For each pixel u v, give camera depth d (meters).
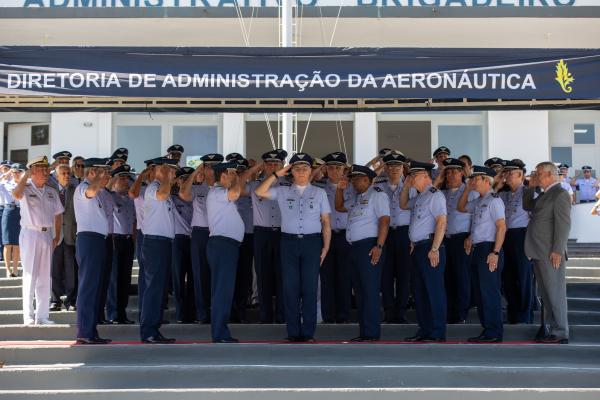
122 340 9.70
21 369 8.34
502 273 10.36
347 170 10.22
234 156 10.52
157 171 9.32
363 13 15.30
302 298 9.30
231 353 8.88
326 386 8.29
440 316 9.33
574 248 14.98
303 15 15.24
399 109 11.02
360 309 9.45
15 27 15.48
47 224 9.98
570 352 9.00
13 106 10.77
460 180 10.34
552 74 8.62
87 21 15.46
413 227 9.49
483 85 8.62
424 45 15.46
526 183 11.57
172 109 10.98
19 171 12.76
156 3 15.43
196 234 9.95
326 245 9.38
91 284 9.20
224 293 9.20
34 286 10.01
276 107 11.00
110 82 8.58
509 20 15.35
